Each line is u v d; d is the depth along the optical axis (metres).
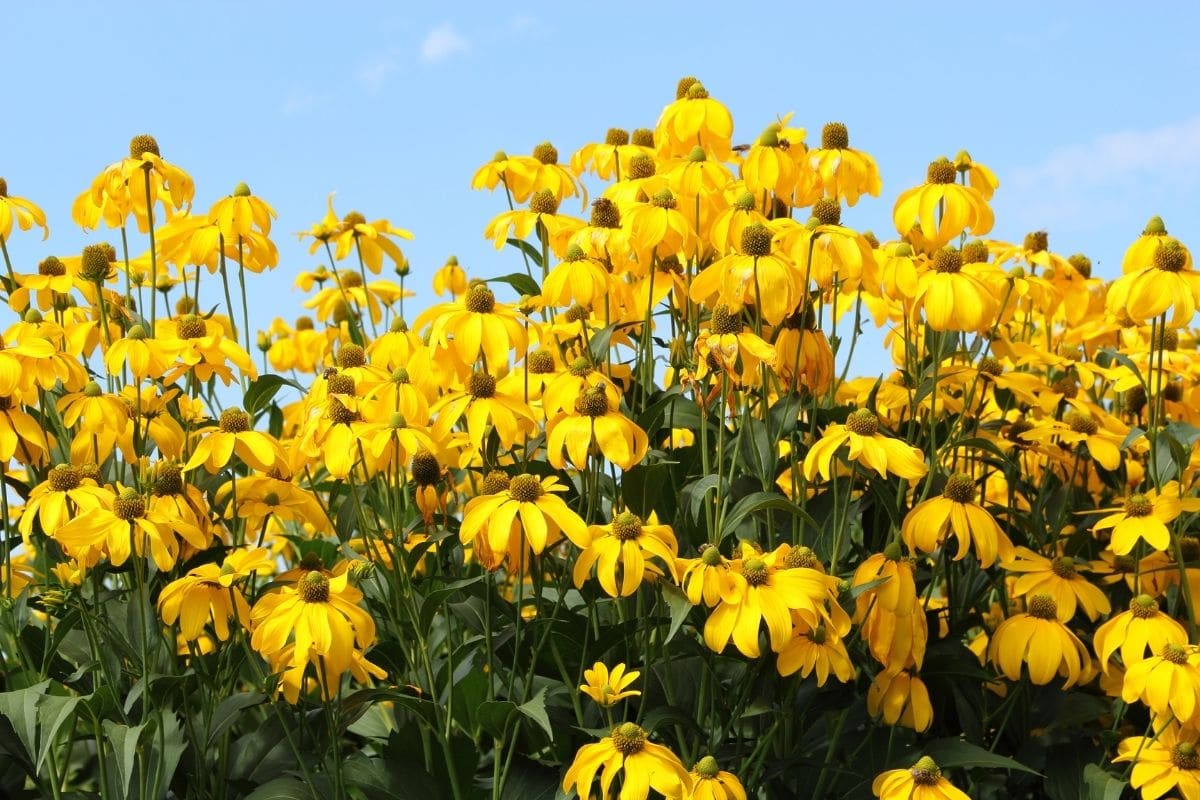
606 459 2.73
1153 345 2.81
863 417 2.66
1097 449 2.90
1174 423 2.82
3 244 2.98
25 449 2.77
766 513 2.80
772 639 2.53
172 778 2.72
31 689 2.62
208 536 2.75
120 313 3.00
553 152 3.20
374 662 2.80
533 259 2.98
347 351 2.87
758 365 2.72
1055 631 2.72
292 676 2.66
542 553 2.65
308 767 2.77
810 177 2.87
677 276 2.93
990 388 3.13
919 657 2.67
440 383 2.77
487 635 2.65
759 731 2.78
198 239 2.97
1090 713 2.84
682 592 2.56
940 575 2.88
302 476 3.05
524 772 2.71
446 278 3.45
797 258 2.71
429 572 2.86
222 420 2.76
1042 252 3.17
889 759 2.69
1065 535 3.00
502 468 2.87
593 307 2.94
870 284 2.74
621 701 2.73
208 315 3.04
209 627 2.76
